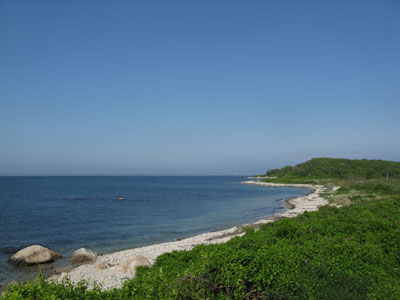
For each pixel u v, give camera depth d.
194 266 8.87
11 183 140.50
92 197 63.59
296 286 8.09
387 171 111.88
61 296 6.96
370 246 11.96
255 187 115.06
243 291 7.62
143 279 8.96
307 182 116.25
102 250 20.64
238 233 25.08
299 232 15.40
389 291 8.38
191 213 40.22
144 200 58.28
